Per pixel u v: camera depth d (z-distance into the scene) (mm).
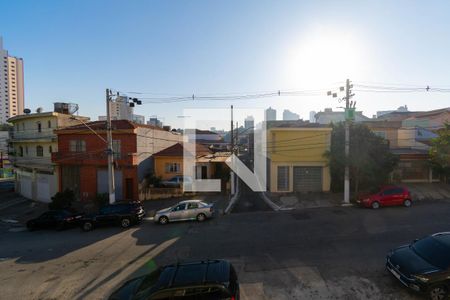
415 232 13625
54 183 28141
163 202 23766
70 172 27156
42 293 9422
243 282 9336
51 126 30016
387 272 9641
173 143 35156
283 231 14672
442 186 24734
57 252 13578
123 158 25234
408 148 30172
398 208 18656
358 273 9633
